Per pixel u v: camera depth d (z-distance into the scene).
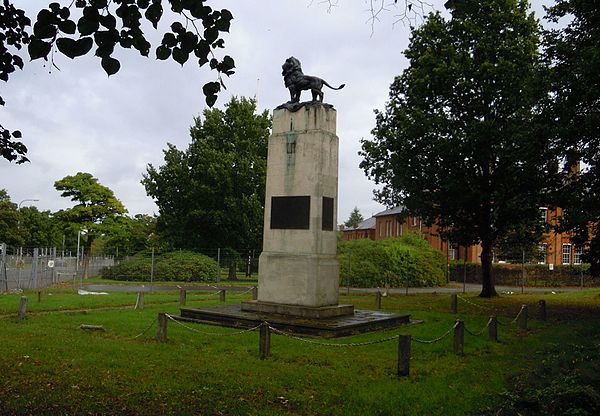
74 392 8.67
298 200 17.17
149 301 24.09
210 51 6.68
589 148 22.14
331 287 17.30
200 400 8.49
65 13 5.88
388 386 9.54
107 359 11.05
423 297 31.16
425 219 32.03
